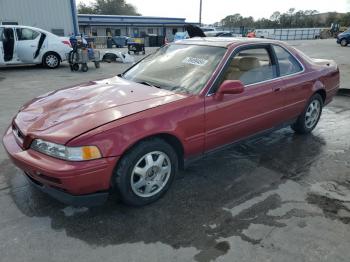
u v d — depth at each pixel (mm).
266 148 4262
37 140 2516
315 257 2299
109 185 2564
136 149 2621
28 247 2361
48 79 9570
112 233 2525
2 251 2318
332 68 4898
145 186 2807
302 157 3996
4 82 8969
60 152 2383
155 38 30328
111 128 2469
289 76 4062
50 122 2629
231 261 2254
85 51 11258
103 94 3096
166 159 2889
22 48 11148
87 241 2434
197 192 3137
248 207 2898
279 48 4055
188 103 2951
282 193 3145
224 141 3424
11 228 2561
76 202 2502
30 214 2744
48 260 2244
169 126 2779
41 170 2393
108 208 2844
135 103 2832
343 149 4270
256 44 3727
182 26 48188
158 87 3301
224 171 3590
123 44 30328
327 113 5949
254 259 2273
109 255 2295
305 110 4504
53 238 2461
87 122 2510
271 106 3809
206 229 2590
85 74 10727
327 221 2709
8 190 3113
